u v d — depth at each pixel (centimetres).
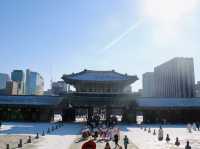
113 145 3484
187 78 19362
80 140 3984
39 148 3191
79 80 8506
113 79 8569
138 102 8388
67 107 8100
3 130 5481
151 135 4788
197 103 8362
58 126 6400
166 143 3750
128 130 5766
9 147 3212
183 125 7444
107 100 7912
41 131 5312
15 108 8281
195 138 4378
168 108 8156
